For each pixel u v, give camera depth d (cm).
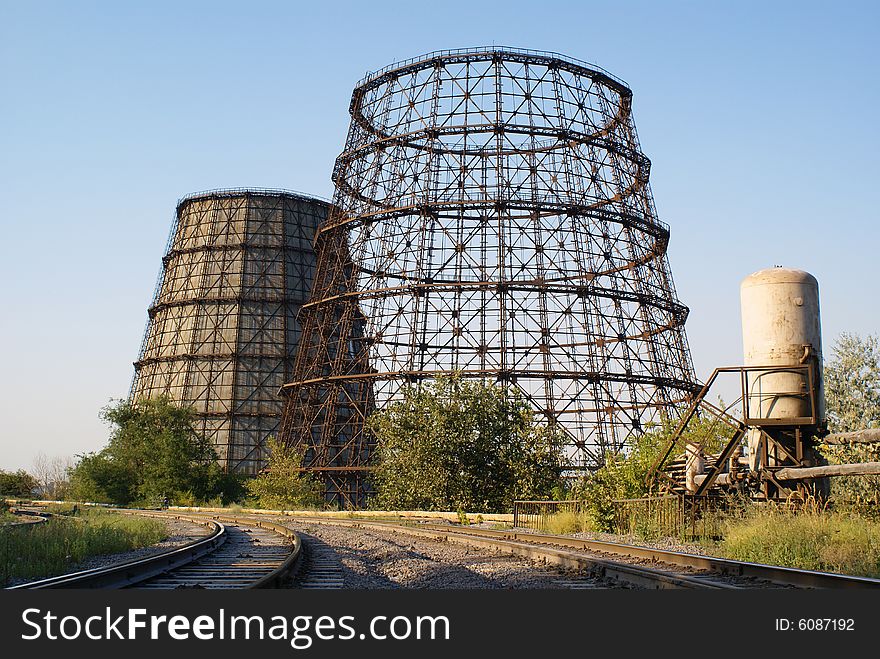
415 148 5684
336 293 5850
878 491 1784
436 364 5138
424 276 5272
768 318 1992
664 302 5434
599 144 5575
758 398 1986
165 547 2209
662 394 5241
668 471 2373
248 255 8375
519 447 4459
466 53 5647
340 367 5531
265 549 2020
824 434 1977
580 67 5722
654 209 5822
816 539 1460
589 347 5075
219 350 8081
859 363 2756
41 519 3241
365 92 6091
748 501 1873
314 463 5825
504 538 2316
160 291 8781
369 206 5666
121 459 7281
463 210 5291
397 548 1969
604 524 2331
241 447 7800
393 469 4562
